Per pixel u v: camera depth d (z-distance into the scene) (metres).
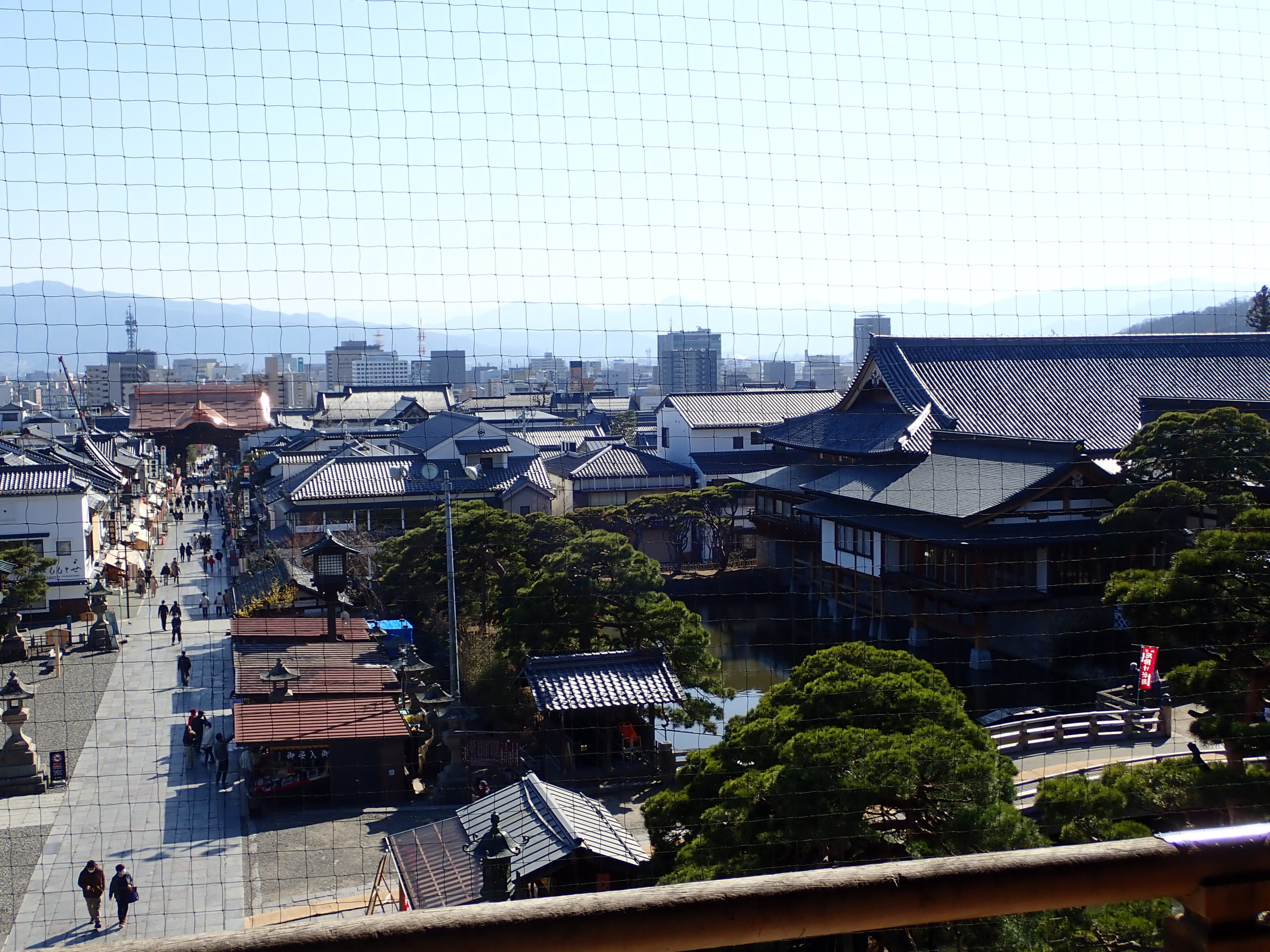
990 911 2.98
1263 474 33.62
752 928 2.84
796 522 51.44
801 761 13.37
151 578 50.50
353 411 91.69
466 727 29.11
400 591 38.91
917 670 17.50
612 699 25.66
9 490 46.19
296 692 27.95
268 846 21.94
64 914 18.61
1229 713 15.73
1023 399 52.53
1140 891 3.03
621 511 54.62
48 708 30.38
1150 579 17.77
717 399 75.81
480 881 15.65
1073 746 23.25
